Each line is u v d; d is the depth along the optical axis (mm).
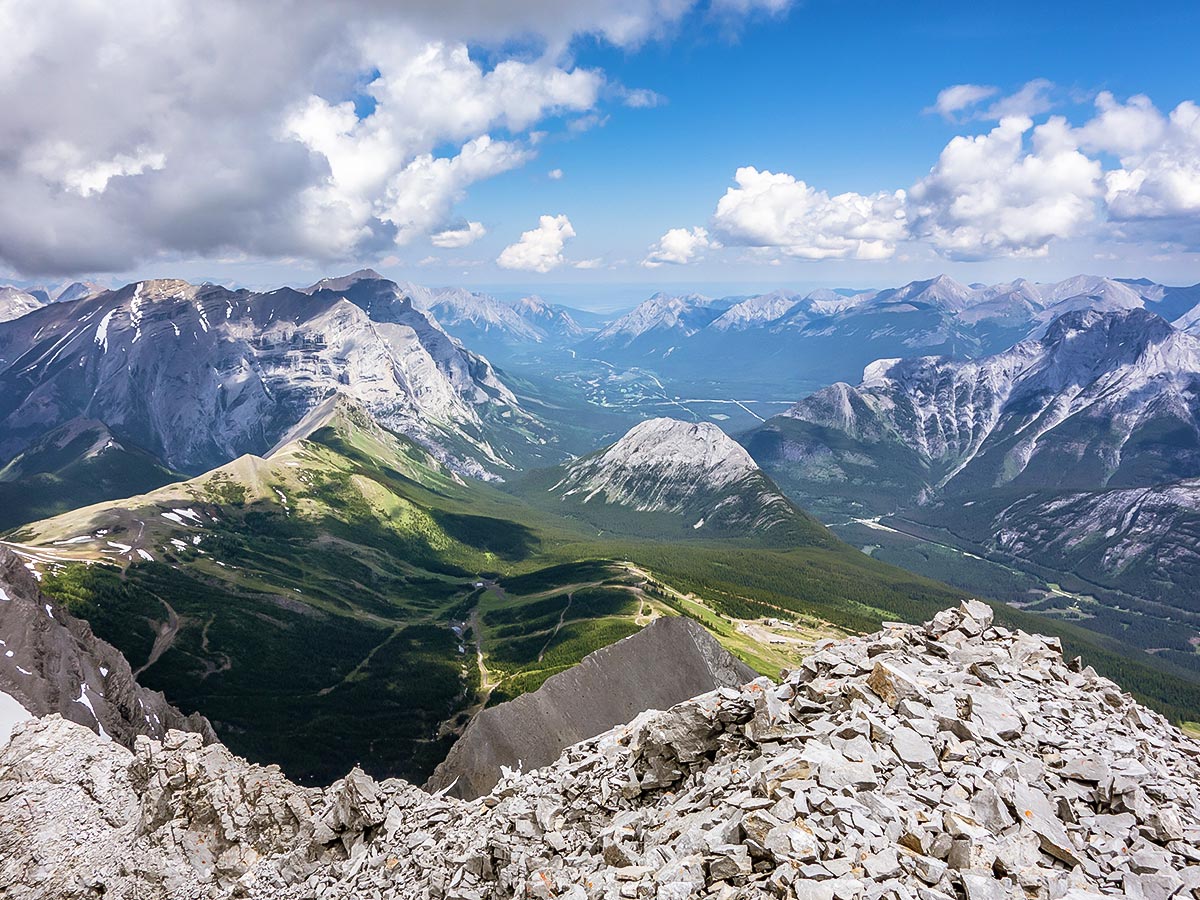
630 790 29281
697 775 27359
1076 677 30672
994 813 19922
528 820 30094
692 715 29453
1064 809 21000
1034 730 24734
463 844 31781
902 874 17391
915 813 19750
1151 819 20547
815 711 26781
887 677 26453
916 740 23094
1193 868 18469
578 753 36500
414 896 30328
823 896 16625
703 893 18734
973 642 32906
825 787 20891
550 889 23172
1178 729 28406
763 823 19531
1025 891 17359
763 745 25578
